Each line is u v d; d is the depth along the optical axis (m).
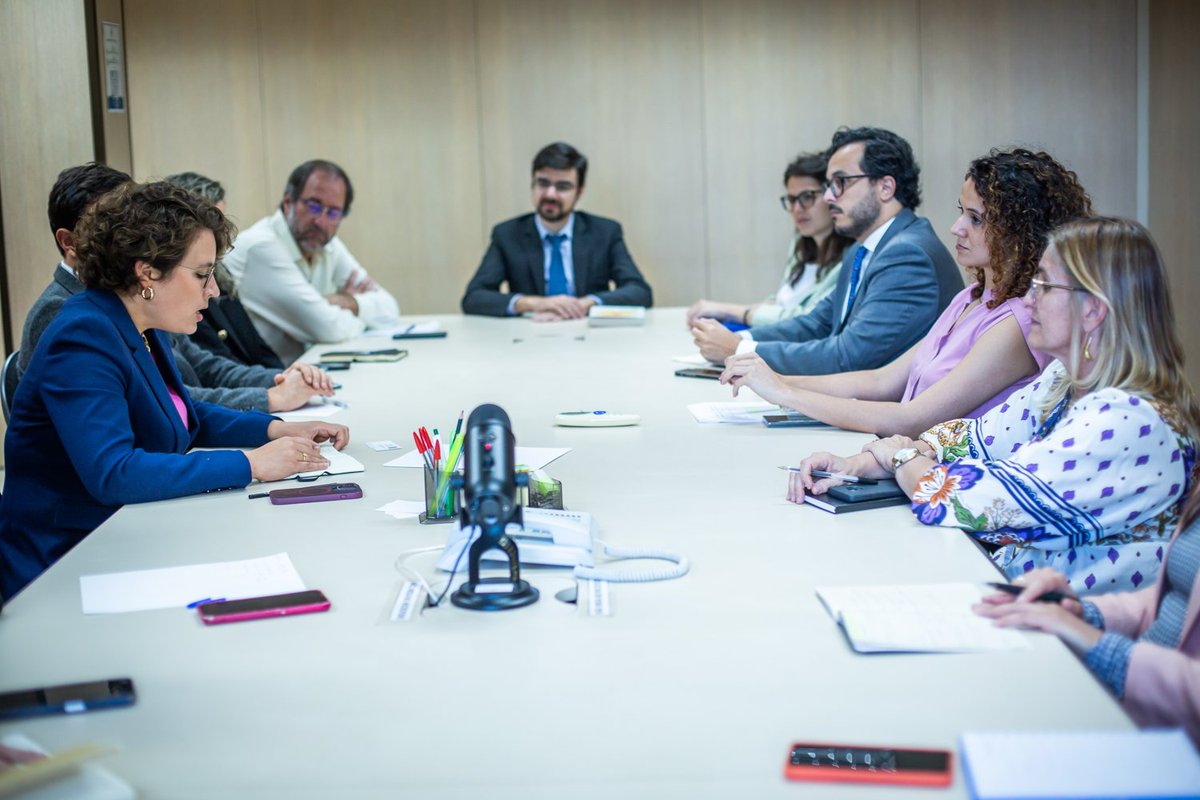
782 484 2.25
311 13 7.00
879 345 3.34
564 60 7.07
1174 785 1.04
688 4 7.01
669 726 1.23
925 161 7.06
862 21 6.99
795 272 4.95
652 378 3.59
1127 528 1.94
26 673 1.41
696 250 7.19
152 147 7.03
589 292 5.83
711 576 1.71
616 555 1.79
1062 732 1.15
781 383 2.78
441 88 7.07
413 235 7.18
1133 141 6.99
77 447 2.19
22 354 2.76
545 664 1.40
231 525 2.03
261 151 7.07
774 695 1.30
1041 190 2.57
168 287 2.37
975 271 2.82
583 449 2.59
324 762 1.17
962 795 1.08
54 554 2.29
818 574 1.70
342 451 2.64
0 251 4.74
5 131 4.68
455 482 1.68
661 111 7.09
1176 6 6.88
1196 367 7.05
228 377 3.66
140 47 6.97
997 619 1.48
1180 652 1.57
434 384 3.58
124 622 1.57
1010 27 6.96
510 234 5.85
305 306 4.74
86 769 1.14
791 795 1.09
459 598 1.59
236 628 1.54
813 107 7.06
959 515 1.94
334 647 1.46
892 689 1.31
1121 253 1.92
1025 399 2.31
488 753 1.18
